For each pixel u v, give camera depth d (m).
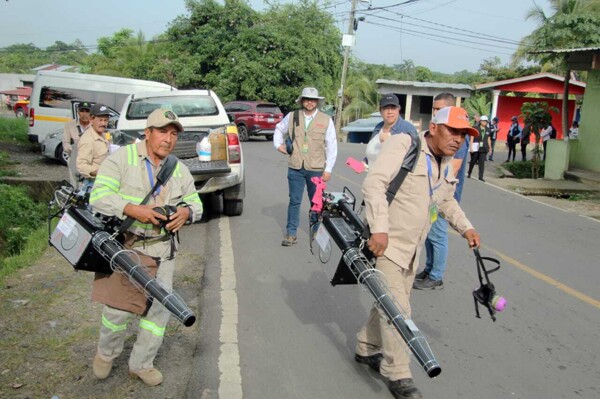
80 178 6.10
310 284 5.52
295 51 29.95
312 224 3.91
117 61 40.78
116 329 3.32
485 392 3.71
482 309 5.14
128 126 8.20
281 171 13.20
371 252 3.23
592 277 6.32
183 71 30.72
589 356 4.30
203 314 4.72
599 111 15.09
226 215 8.27
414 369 4.00
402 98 32.62
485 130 14.19
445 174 3.38
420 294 5.48
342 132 29.31
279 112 22.78
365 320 4.73
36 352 3.87
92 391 3.43
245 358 3.99
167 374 3.70
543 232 8.61
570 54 15.03
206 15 31.56
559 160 14.89
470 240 3.50
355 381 3.73
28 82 63.56
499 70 38.97
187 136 7.34
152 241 3.31
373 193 3.12
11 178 10.20
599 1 21.14
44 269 5.67
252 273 5.79
